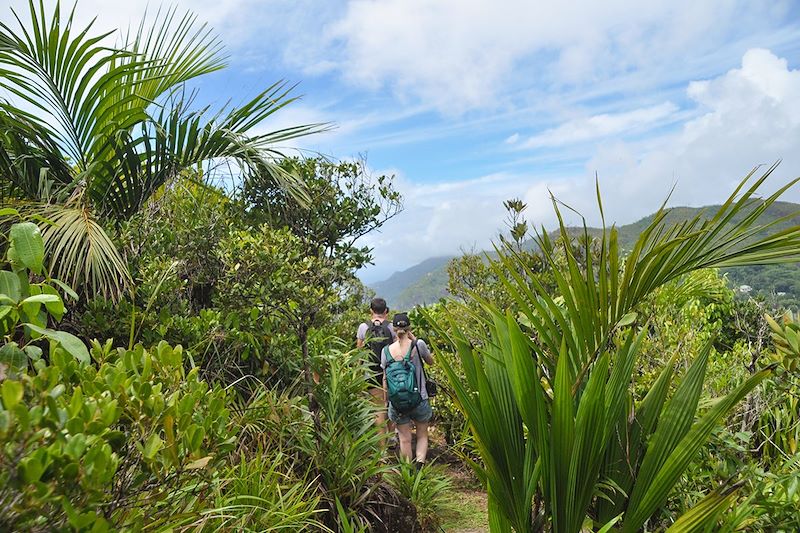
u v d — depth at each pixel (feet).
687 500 9.52
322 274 15.99
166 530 6.91
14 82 17.78
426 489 16.60
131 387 6.23
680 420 8.11
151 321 14.60
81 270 14.76
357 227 29.45
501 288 21.52
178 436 6.20
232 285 15.78
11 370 5.80
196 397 7.24
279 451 13.17
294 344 17.40
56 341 7.03
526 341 8.30
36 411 4.84
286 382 16.51
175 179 20.97
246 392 15.88
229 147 22.04
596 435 8.04
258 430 13.21
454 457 22.16
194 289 19.07
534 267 21.22
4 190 18.21
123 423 6.28
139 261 16.57
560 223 8.08
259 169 23.76
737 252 7.75
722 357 15.64
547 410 9.00
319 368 15.69
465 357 9.13
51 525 4.98
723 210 7.60
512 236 21.74
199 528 8.09
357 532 13.05
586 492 8.21
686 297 24.95
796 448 10.22
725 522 8.36
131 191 20.08
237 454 12.59
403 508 14.92
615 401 8.26
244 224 24.52
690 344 12.82
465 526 16.22
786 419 11.27
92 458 5.00
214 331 15.03
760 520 8.52
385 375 19.54
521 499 8.56
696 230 7.88
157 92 21.86
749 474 9.09
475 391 8.98
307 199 24.34
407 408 19.12
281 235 17.35
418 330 26.53
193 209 19.77
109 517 5.74
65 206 16.12
